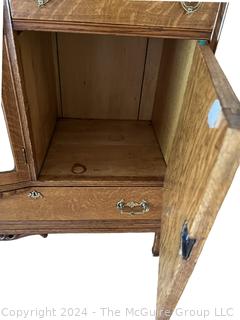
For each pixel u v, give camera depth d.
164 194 0.84
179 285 0.62
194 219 0.50
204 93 0.53
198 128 0.55
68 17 0.57
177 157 0.72
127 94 1.11
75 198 0.86
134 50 1.00
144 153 0.98
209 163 0.46
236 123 0.40
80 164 0.90
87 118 1.16
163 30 0.60
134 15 0.58
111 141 1.03
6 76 0.62
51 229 0.93
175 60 0.83
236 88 0.65
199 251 0.53
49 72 0.96
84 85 1.08
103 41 0.98
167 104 0.92
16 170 0.77
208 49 0.59
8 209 0.86
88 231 0.95
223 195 0.45
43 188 0.83
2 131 0.69
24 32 0.67
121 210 0.90
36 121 0.81
